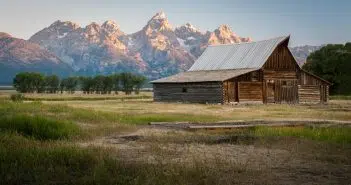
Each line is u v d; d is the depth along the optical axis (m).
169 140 18.73
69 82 155.12
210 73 65.44
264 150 15.98
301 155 14.83
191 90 62.28
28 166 11.59
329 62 99.88
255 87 60.75
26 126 18.91
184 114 36.03
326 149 16.19
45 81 148.25
